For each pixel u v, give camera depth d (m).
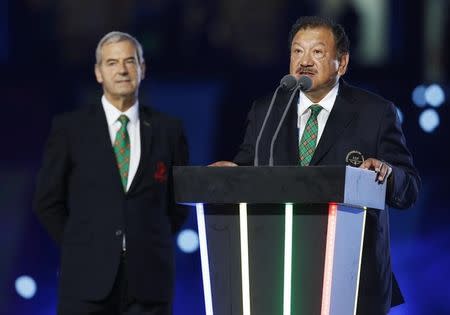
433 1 27.20
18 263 23.70
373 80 25.47
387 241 12.20
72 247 14.62
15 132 24.86
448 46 27.09
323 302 10.63
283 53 26.62
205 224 10.91
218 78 25.38
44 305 23.47
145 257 14.67
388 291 12.21
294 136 12.29
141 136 15.07
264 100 12.85
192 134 25.05
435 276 23.33
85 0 26.39
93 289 14.43
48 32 26.44
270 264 10.71
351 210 10.86
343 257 10.82
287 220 10.66
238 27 26.48
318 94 12.38
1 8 26.31
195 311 22.95
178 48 26.11
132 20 26.39
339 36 12.34
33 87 25.17
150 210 14.84
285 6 26.77
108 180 14.74
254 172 10.55
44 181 14.95
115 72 15.09
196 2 26.34
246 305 10.77
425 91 24.56
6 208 24.11
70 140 14.95
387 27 27.38
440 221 23.56
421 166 24.05
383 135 12.20
